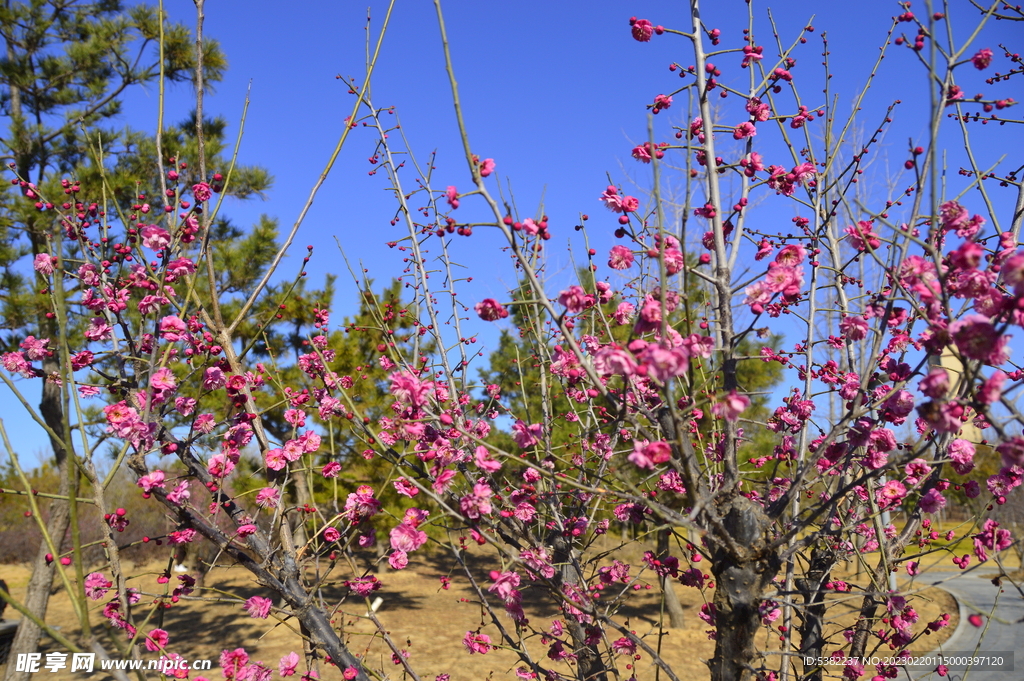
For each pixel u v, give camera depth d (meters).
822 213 3.07
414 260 3.45
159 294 2.64
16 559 15.12
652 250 2.21
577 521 3.07
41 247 6.83
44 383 6.68
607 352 1.82
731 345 2.20
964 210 2.22
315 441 2.83
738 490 2.21
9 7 7.69
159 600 2.42
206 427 2.73
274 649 8.77
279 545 2.69
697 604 11.12
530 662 2.74
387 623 9.92
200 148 2.91
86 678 7.62
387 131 3.53
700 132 2.73
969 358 1.72
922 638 7.94
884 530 3.22
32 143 7.30
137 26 7.88
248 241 8.14
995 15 2.89
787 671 2.91
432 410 3.00
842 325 2.58
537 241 2.17
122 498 12.64
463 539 2.97
